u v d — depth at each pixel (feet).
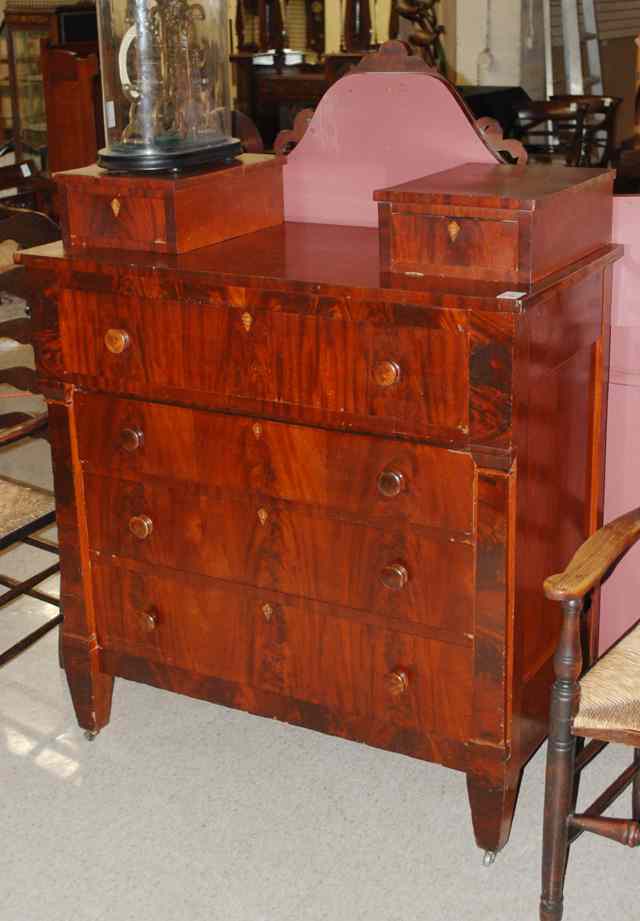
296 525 6.73
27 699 8.46
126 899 6.51
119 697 8.43
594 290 6.73
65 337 7.08
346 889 6.54
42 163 20.49
